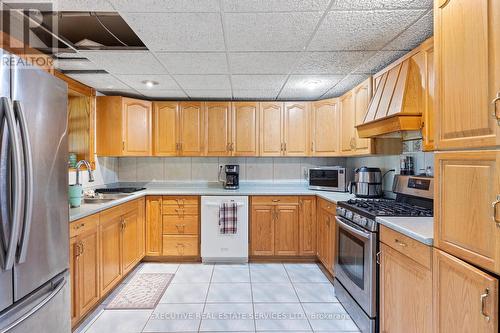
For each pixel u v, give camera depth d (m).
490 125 1.02
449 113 1.24
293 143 3.79
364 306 2.03
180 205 3.54
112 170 3.90
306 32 1.96
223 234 3.50
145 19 1.78
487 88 1.03
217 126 3.79
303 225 3.51
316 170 3.76
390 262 1.78
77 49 2.21
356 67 2.64
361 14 1.74
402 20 1.81
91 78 2.92
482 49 1.04
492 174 1.01
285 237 3.52
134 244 3.18
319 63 2.54
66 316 1.72
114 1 1.59
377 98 2.46
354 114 3.10
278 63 2.54
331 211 2.92
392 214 1.99
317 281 2.99
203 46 2.18
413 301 1.53
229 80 3.02
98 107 3.46
